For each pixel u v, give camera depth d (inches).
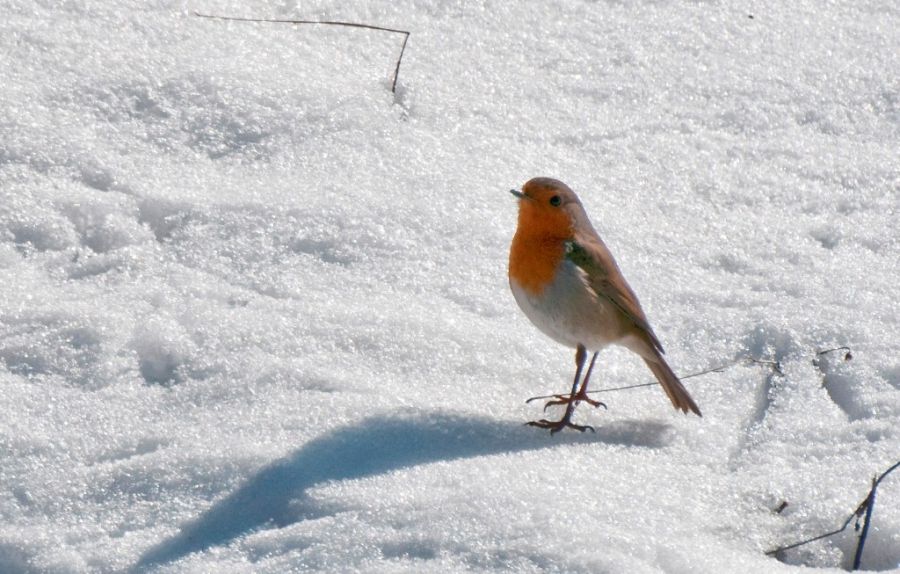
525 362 414.9
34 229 446.3
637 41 587.5
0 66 502.0
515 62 567.8
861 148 538.3
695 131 542.0
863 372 409.7
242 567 310.7
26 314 407.2
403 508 322.7
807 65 581.3
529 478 340.2
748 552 324.5
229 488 339.0
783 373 416.2
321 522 320.2
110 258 439.2
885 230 491.8
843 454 369.1
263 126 502.3
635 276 460.8
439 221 472.4
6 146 472.7
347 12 576.4
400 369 400.5
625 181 511.2
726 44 591.8
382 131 511.8
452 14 588.7
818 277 462.9
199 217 460.1
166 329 402.3
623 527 320.5
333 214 466.3
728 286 459.2
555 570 301.7
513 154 515.2
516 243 395.2
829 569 315.3
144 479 343.0
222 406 374.9
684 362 422.6
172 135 493.7
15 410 369.7
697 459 366.6
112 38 527.2
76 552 322.0
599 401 400.5
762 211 502.3
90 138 484.1
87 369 391.2
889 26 611.5
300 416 367.2
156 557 319.9
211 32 544.1
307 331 409.7
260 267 444.5
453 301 440.5
